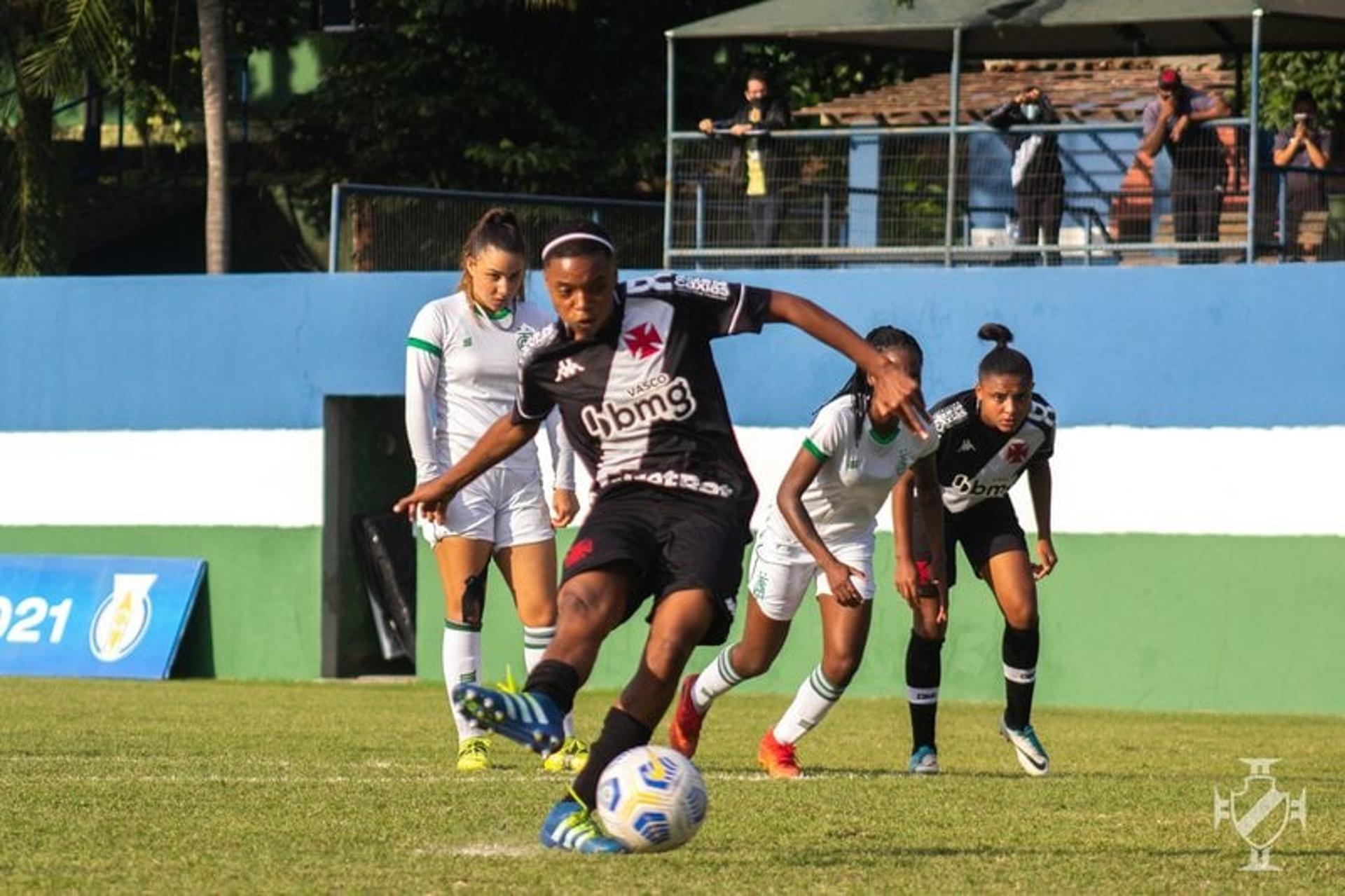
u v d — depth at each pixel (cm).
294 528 5700
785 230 5866
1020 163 5622
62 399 5912
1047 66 7331
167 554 5822
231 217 9225
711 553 1989
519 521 3141
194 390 5800
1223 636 4909
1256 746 3884
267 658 5728
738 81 8700
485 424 3098
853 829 2333
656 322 2011
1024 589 3091
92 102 9588
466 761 3023
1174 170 5481
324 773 2953
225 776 2911
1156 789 2850
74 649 5822
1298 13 5450
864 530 2900
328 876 1922
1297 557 4850
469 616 3105
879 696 5150
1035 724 4434
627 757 2003
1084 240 5662
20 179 8288
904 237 5794
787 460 5241
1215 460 4916
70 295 5900
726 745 3719
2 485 5969
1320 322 4828
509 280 3077
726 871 1966
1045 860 2081
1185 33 6225
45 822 2325
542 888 1847
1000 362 2972
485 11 8650
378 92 8638
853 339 1970
